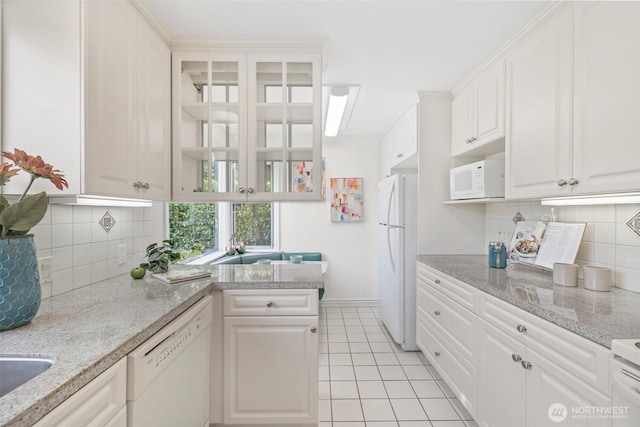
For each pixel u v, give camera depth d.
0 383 0.78
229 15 1.62
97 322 1.02
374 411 1.89
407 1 1.50
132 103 1.46
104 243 1.65
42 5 1.17
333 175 4.06
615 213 1.50
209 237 3.68
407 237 2.75
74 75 1.15
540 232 1.97
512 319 1.35
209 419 1.59
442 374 2.08
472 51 1.96
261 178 1.95
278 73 1.97
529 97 1.67
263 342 1.60
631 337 0.91
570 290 1.46
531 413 1.23
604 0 1.22
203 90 1.96
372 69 2.21
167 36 1.78
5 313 0.93
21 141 1.17
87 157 1.16
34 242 1.12
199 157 1.94
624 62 1.14
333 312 3.80
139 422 0.94
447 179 2.66
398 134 3.26
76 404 0.69
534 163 1.63
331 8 1.56
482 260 2.40
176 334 1.20
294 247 4.05
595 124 1.27
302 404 1.61
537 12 1.56
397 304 2.75
